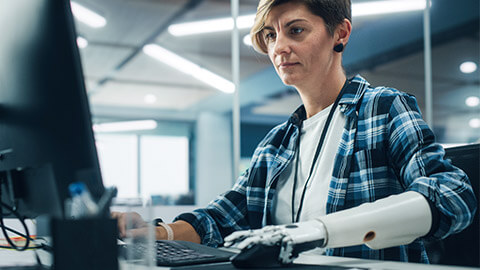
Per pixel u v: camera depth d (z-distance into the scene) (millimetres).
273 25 987
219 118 12094
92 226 497
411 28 6375
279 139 1108
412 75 8016
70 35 538
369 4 3979
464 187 721
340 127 1000
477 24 6398
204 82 9227
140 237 531
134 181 10594
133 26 6445
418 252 889
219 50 7703
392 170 911
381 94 958
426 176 764
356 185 929
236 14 3611
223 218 1080
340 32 997
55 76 553
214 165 12008
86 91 541
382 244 640
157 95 10422
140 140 11258
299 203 1000
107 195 521
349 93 994
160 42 7207
